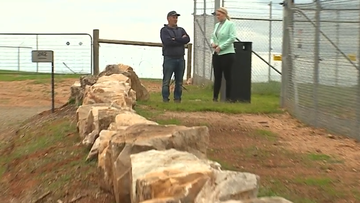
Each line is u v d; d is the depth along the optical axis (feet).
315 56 53.16
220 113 59.06
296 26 59.00
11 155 47.83
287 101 61.87
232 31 68.54
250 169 34.55
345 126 47.19
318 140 45.37
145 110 57.67
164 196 21.72
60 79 106.42
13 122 69.56
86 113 45.14
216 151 39.34
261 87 93.20
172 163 24.63
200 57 102.27
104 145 33.83
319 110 51.88
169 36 68.03
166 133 29.27
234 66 71.26
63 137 46.09
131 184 25.91
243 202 18.16
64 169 37.35
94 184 33.24
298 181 31.83
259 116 58.29
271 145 42.29
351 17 46.50
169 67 68.54
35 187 36.29
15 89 97.55
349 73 46.75
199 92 88.63
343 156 39.09
